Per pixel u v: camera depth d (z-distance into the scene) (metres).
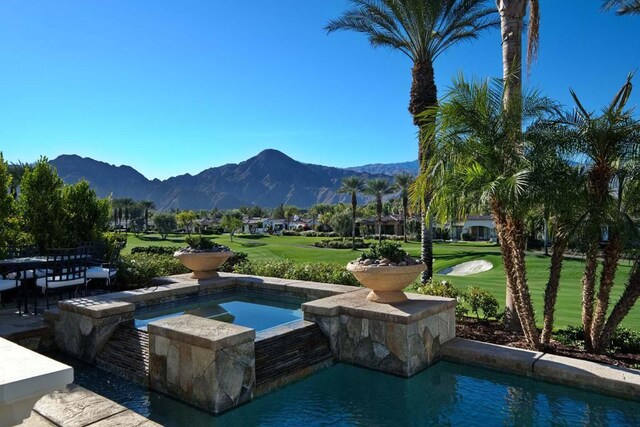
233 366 4.51
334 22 11.91
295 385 5.14
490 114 6.18
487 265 23.81
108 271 8.07
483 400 4.70
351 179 46.53
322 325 6.02
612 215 5.66
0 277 8.01
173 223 76.19
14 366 1.83
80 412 3.53
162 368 4.85
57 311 6.43
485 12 11.38
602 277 6.02
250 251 36.47
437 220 6.91
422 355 5.62
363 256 6.55
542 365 5.18
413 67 11.47
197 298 8.52
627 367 5.33
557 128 5.88
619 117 5.51
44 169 9.99
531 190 5.48
